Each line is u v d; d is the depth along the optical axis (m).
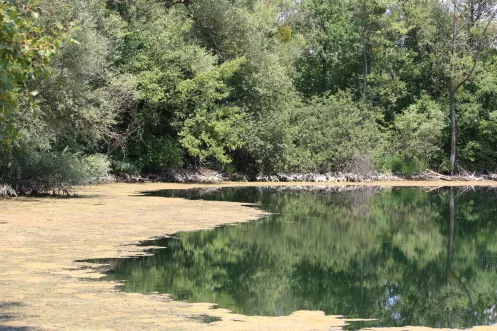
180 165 32.44
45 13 18.34
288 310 8.09
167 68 29.83
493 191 30.47
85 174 21.73
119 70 28.17
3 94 7.70
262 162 33.59
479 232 16.16
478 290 9.66
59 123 20.59
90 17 20.84
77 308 7.64
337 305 8.48
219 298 8.60
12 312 7.38
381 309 8.30
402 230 16.30
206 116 30.55
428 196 26.81
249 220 16.84
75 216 16.11
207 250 12.40
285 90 34.28
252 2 36.47
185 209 18.55
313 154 34.88
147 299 8.30
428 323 7.58
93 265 10.35
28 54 7.59
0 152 19.58
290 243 13.69
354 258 12.20
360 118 36.53
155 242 12.91
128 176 30.16
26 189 21.20
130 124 29.47
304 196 25.11
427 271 11.09
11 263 10.29
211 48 33.53
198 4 32.56
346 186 31.56
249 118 33.00
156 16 31.58
